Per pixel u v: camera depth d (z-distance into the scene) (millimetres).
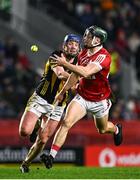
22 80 52000
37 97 28250
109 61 26562
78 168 30844
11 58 53375
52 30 58969
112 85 54125
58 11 60656
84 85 26906
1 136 43281
